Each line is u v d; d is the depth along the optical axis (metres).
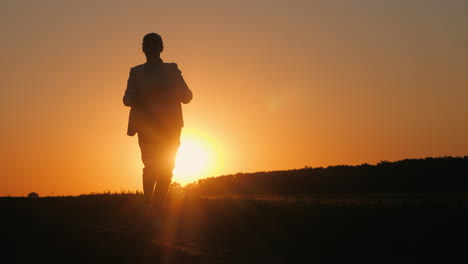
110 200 12.87
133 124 10.41
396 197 19.45
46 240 8.14
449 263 7.54
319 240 8.63
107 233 8.74
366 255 7.89
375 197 19.52
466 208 10.71
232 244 8.34
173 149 10.48
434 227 9.10
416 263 7.55
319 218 9.91
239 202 11.88
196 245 8.12
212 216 10.38
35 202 13.08
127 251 7.36
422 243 8.37
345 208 10.84
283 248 8.21
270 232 9.10
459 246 8.16
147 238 8.45
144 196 10.55
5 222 9.91
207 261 7.00
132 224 9.88
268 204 11.56
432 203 11.78
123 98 10.38
